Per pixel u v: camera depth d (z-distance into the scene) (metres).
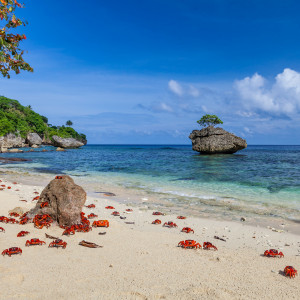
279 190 22.44
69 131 196.88
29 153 86.06
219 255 9.05
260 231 12.46
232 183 26.20
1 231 10.01
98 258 8.14
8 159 56.66
